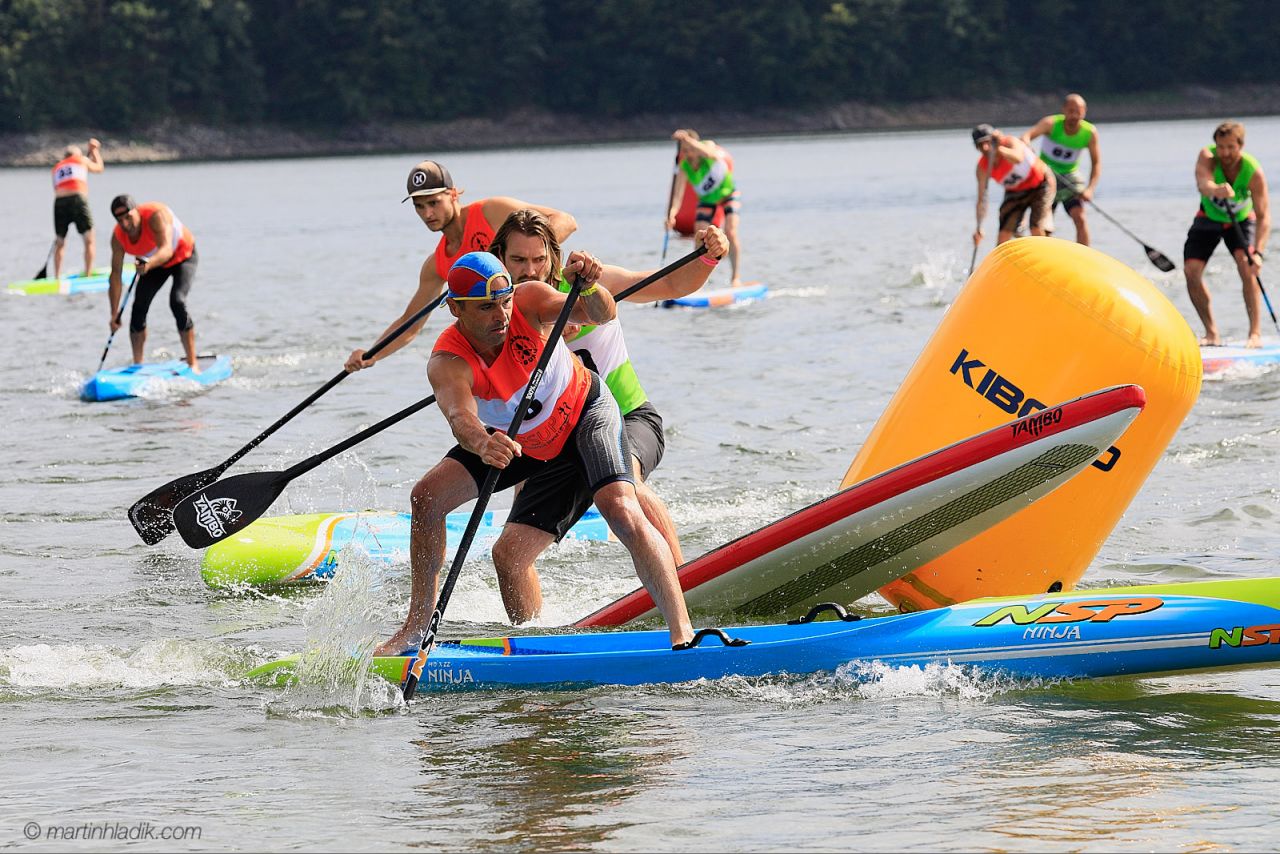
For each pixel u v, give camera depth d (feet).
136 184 606.96
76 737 58.49
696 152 212.64
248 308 220.43
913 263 242.99
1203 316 145.59
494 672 64.39
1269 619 61.36
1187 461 103.91
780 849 45.75
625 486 66.44
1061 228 295.07
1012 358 73.15
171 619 76.74
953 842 45.83
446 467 67.26
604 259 262.88
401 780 52.85
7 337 194.90
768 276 234.38
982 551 73.00
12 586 82.89
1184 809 48.03
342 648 65.62
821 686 62.75
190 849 47.09
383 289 239.30
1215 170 142.51
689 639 64.85
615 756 54.80
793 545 70.64
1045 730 56.54
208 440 124.16
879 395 133.49
